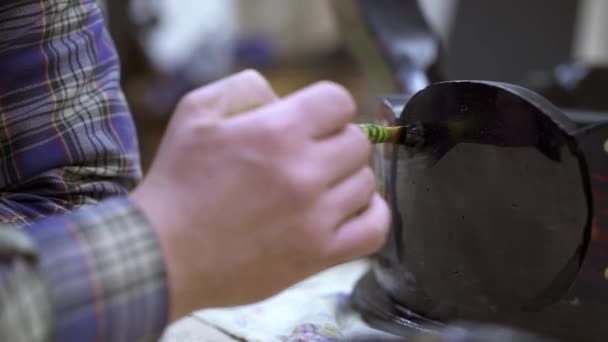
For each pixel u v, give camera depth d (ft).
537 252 1.65
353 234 1.46
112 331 1.37
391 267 1.97
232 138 1.41
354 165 1.45
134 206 1.41
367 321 2.02
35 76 2.02
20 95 2.00
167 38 9.11
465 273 1.77
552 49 7.17
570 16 7.09
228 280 1.42
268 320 2.13
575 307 1.72
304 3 11.96
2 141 1.98
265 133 1.40
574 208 1.59
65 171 2.02
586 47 7.27
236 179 1.40
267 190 1.40
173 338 2.06
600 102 3.66
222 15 9.96
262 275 1.43
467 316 1.80
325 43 11.59
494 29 7.34
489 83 1.65
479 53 7.41
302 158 1.41
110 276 1.37
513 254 1.69
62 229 1.38
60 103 2.04
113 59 2.22
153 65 8.86
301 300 2.25
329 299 2.23
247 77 1.52
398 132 1.76
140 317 1.39
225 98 1.48
